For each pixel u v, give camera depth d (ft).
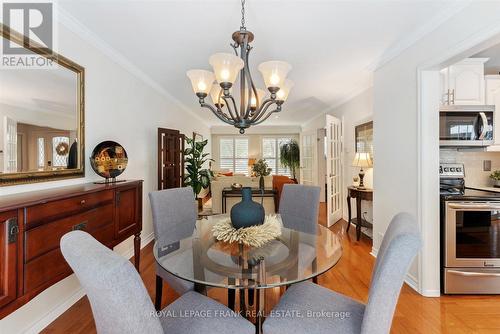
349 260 9.23
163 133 11.89
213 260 4.67
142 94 10.69
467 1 5.41
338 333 3.58
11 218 3.57
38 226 4.00
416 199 7.02
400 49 7.68
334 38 7.38
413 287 7.28
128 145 9.53
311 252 5.05
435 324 5.74
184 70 10.05
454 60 6.10
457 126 7.38
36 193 4.76
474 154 8.82
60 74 6.15
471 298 6.75
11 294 3.57
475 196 6.89
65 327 5.68
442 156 8.83
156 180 12.08
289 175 28.86
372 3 5.75
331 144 14.08
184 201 7.24
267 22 6.56
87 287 2.65
